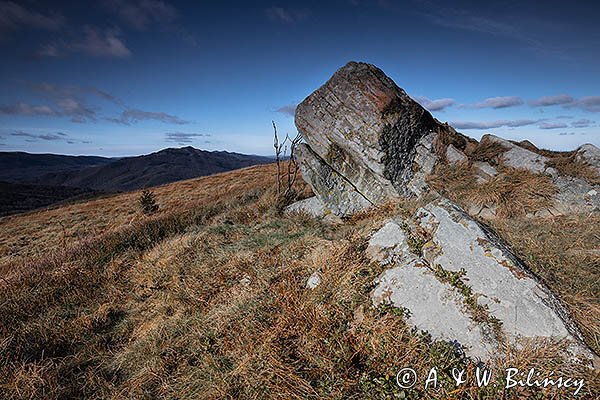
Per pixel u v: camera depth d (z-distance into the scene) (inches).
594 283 132.9
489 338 111.3
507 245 156.0
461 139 302.4
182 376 133.4
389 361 112.8
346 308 138.3
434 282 131.9
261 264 209.8
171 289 208.5
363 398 103.7
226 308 169.5
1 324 180.4
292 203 354.9
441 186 247.9
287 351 127.0
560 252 154.6
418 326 122.1
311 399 107.8
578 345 103.7
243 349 136.3
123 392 132.6
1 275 293.0
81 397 132.9
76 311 201.9
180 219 351.6
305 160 312.3
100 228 677.9
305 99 315.3
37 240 658.2
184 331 162.1
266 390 114.3
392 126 262.4
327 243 205.3
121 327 181.9
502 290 121.6
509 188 223.6
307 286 164.9
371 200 280.2
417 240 154.1
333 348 122.0
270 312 154.3
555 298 120.0
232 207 396.5
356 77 288.7
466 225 149.6
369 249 166.1
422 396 100.3
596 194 204.7
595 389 91.8
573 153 248.4
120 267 256.5
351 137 273.0
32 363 144.9
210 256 241.4
